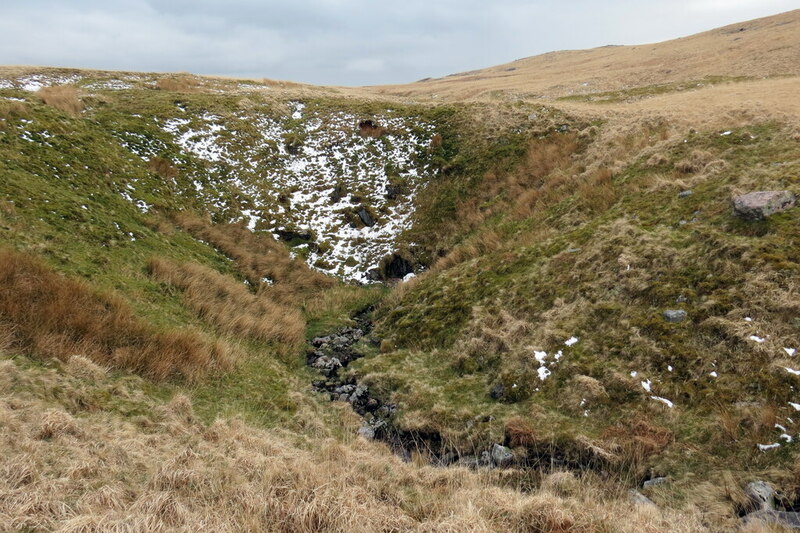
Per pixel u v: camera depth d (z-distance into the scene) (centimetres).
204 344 1110
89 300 1039
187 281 1396
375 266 2044
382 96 4162
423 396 1105
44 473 551
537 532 546
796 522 598
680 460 766
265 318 1427
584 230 1491
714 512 656
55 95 2270
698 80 3450
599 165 1928
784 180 1262
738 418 788
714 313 984
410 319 1482
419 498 649
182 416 848
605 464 806
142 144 2259
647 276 1159
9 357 821
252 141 2714
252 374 1135
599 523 561
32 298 966
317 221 2300
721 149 1612
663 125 2100
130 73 3553
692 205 1344
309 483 596
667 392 889
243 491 582
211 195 2205
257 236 2081
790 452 709
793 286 945
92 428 705
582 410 932
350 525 518
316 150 2758
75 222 1385
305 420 995
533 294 1321
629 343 1020
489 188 2245
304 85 4356
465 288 1497
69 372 844
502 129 2589
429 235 2134
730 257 1080
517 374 1076
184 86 3291
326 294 1808
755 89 2536
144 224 1675
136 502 523
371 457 808
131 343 1008
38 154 1650
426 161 2573
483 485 726
